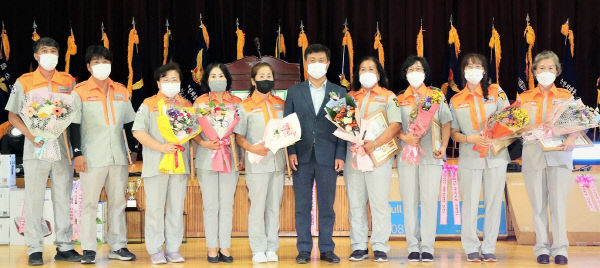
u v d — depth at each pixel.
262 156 4.32
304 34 7.58
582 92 7.69
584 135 4.43
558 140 4.36
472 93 4.41
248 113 4.43
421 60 4.41
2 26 7.56
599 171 5.61
